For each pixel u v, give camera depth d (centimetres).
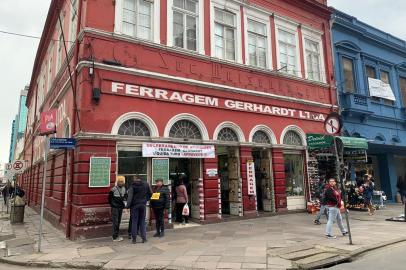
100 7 1126
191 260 734
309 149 1645
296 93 1655
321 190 1366
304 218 1373
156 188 1050
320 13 1858
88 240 978
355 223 1258
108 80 1095
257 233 1041
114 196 980
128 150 1120
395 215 1480
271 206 1488
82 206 993
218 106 1347
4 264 796
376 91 2066
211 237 986
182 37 1309
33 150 2581
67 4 1480
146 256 782
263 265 690
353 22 2067
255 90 1483
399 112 2231
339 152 966
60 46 1628
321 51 1838
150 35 1227
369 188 1568
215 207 1271
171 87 1225
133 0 1211
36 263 760
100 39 1104
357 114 1902
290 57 1684
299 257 745
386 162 2177
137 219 951
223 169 1469
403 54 2383
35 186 2242
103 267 714
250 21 1546
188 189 1333
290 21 1695
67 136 1253
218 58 1370
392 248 859
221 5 1440
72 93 1177
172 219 1275
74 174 1051
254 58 1533
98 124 1054
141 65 1170
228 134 1383
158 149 1153
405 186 2205
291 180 1591
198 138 1283
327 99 1802
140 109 1142
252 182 1398
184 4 1335
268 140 1515
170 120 1202
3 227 1349
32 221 1538
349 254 772
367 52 2114
